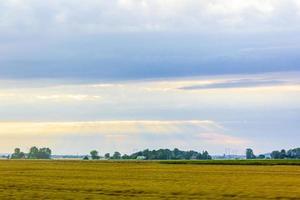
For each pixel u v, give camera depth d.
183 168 154.25
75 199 55.91
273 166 174.62
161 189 67.75
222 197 57.66
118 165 193.12
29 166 171.25
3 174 107.69
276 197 57.59
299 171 127.94
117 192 63.66
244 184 78.00
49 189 67.56
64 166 173.88
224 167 165.62
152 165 191.62
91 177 97.56
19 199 55.75
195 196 58.81
